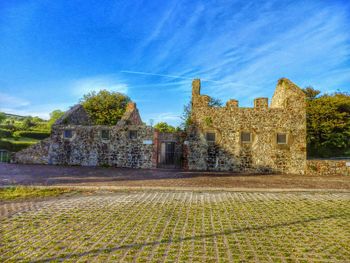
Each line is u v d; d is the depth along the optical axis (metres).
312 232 4.70
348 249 3.94
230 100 16.27
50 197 7.42
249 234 4.54
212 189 8.84
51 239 4.18
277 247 3.97
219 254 3.66
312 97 32.44
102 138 16.81
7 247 3.84
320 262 3.47
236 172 15.31
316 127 27.17
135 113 20.91
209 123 16.09
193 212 5.95
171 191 8.59
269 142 15.89
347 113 27.23
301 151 15.77
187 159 16.02
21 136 31.92
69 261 3.37
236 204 6.82
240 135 15.97
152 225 4.95
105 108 29.56
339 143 26.64
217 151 15.98
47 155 17.05
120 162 16.56
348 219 5.53
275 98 17.86
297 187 9.50
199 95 16.41
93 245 3.92
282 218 5.56
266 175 14.13
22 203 6.68
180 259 3.46
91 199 7.22
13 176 11.24
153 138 16.44
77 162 16.83
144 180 10.79
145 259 3.45
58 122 17.38
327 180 12.08
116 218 5.38
